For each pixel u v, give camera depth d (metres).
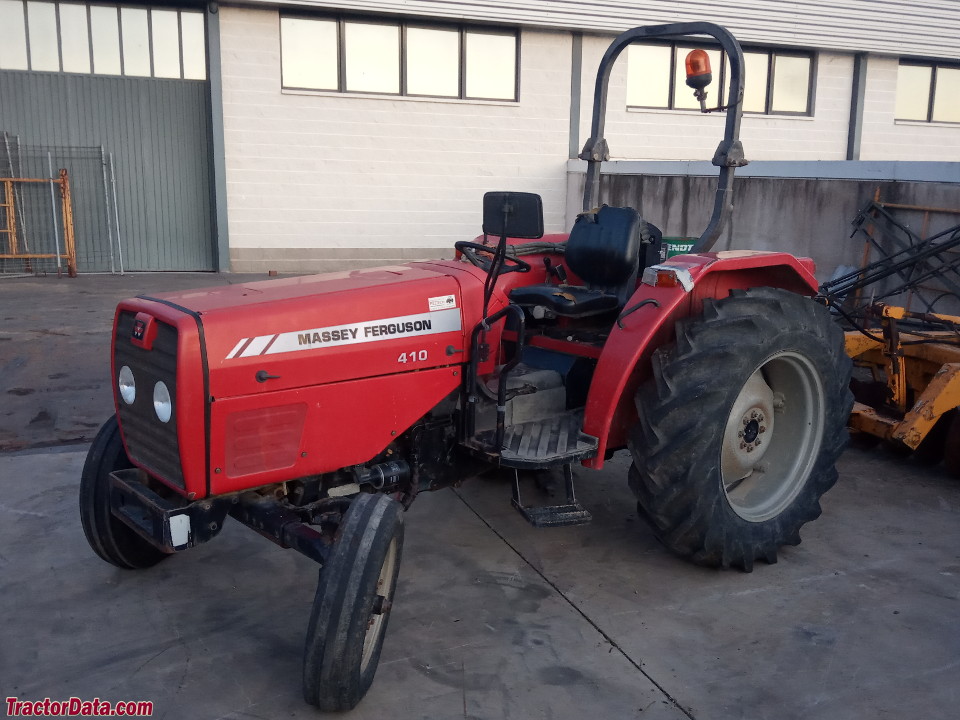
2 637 2.88
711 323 3.26
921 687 2.69
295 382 2.72
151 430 2.73
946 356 4.50
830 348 3.60
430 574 3.39
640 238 3.90
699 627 3.03
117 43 10.62
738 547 3.35
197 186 11.27
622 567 3.48
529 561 3.52
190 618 3.04
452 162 12.09
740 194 9.40
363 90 11.51
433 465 3.21
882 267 7.21
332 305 2.83
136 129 10.91
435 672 2.73
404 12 11.17
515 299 3.67
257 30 10.87
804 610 3.15
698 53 3.55
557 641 2.92
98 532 3.18
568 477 3.26
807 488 3.63
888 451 4.91
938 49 13.63
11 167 10.60
